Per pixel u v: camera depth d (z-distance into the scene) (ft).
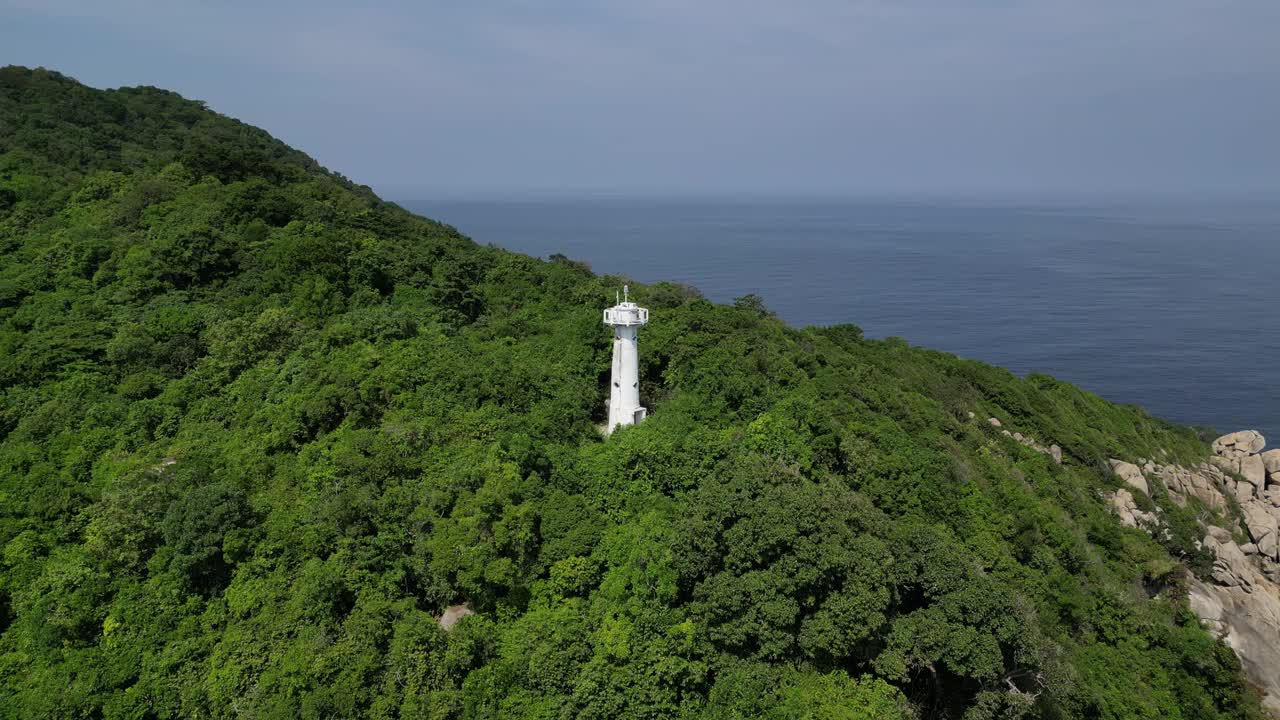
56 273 182.60
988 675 94.99
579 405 151.74
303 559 103.40
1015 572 137.90
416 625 92.68
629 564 104.22
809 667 95.14
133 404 140.97
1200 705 141.08
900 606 108.27
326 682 87.71
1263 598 199.93
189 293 179.63
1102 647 143.33
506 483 110.93
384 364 144.25
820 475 131.75
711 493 106.63
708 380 155.53
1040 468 214.48
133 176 251.60
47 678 93.09
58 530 112.27
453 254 250.37
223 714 89.25
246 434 133.28
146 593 101.71
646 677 91.66
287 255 189.26
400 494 112.16
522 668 93.09
